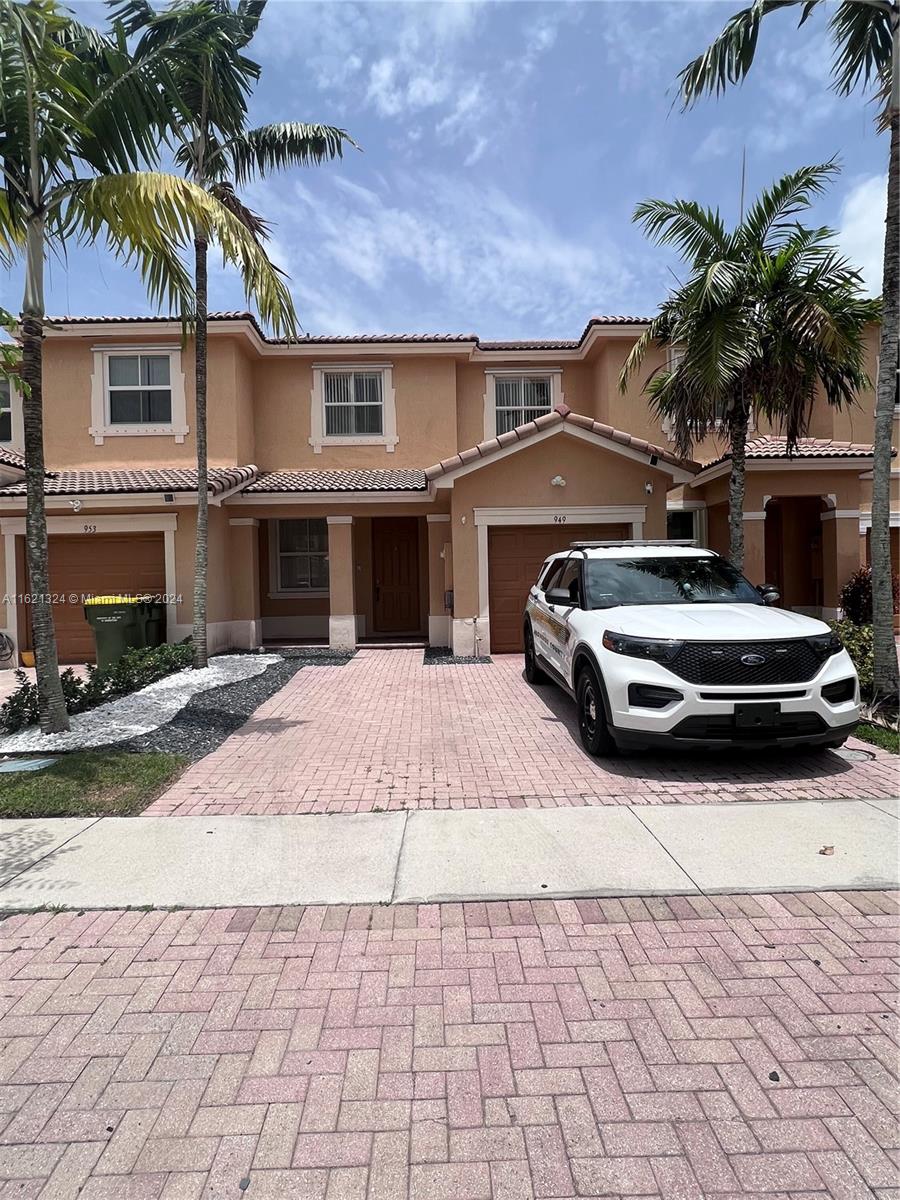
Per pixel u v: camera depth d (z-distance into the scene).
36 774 6.01
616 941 3.42
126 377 14.65
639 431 15.07
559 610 7.82
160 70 7.11
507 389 16.33
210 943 3.46
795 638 5.67
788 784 5.54
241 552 14.41
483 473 12.54
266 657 12.84
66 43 6.77
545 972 3.18
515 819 4.94
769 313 9.18
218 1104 2.43
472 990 3.06
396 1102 2.43
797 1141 2.24
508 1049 2.69
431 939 3.46
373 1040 2.76
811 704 5.50
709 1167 2.15
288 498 13.89
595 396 16.11
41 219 6.89
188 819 5.05
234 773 6.11
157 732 7.31
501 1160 2.19
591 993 3.03
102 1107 2.43
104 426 14.52
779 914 3.64
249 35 9.60
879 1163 2.16
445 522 14.42
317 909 3.77
